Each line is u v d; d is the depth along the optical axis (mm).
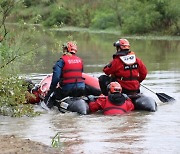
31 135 12094
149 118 14109
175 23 54781
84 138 11617
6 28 15930
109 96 15203
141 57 32125
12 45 15445
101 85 16625
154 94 18172
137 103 15539
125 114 14859
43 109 16031
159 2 56812
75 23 73125
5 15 15320
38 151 10227
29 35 15891
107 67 16469
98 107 15234
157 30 56625
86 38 52094
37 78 21922
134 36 55344
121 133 12125
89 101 15664
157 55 33406
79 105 15156
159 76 22625
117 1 65875
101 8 73625
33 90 17125
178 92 18406
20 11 16422
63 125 13312
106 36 55656
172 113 14859
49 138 11727
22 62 16734
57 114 15102
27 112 14859
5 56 15188
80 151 10359
